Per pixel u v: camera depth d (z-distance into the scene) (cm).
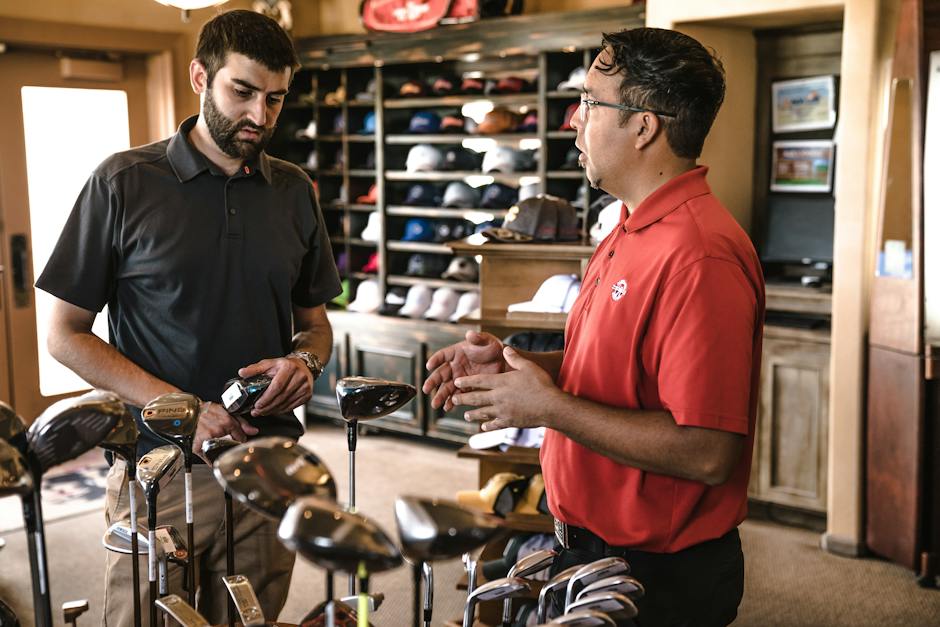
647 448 150
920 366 353
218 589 210
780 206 465
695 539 158
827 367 406
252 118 194
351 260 593
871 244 378
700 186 159
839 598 348
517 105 529
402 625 319
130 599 195
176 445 152
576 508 165
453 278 543
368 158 582
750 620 329
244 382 187
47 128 521
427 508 100
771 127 463
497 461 322
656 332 154
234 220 206
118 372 197
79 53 527
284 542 93
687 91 158
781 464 423
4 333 512
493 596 129
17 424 116
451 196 543
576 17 468
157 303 203
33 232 521
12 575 354
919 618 332
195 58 198
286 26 580
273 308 213
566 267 324
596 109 165
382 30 541
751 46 458
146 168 202
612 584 121
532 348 301
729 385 148
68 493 454
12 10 487
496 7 509
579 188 511
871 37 366
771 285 438
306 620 115
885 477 373
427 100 545
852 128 373
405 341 544
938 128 345
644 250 158
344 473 490
